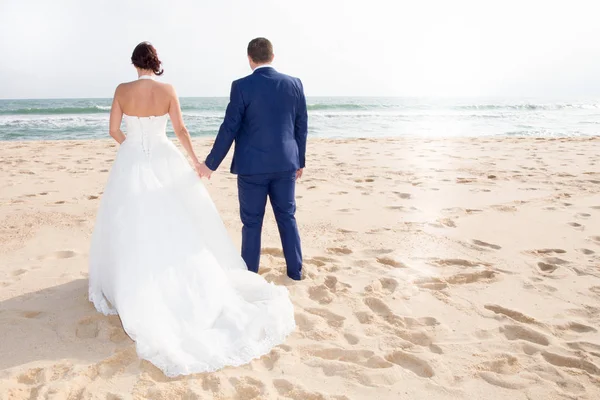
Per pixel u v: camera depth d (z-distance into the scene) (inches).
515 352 103.6
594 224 199.5
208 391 88.5
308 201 243.6
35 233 187.2
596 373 95.6
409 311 123.0
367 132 773.9
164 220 109.8
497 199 245.9
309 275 145.8
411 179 303.7
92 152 455.2
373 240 181.2
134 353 100.3
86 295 129.6
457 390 89.9
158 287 103.2
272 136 126.7
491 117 1219.9
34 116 1181.1
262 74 126.3
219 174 324.5
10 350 100.6
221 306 110.2
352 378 93.6
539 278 144.4
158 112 116.9
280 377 93.2
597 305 126.0
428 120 1082.1
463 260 158.7
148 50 114.6
